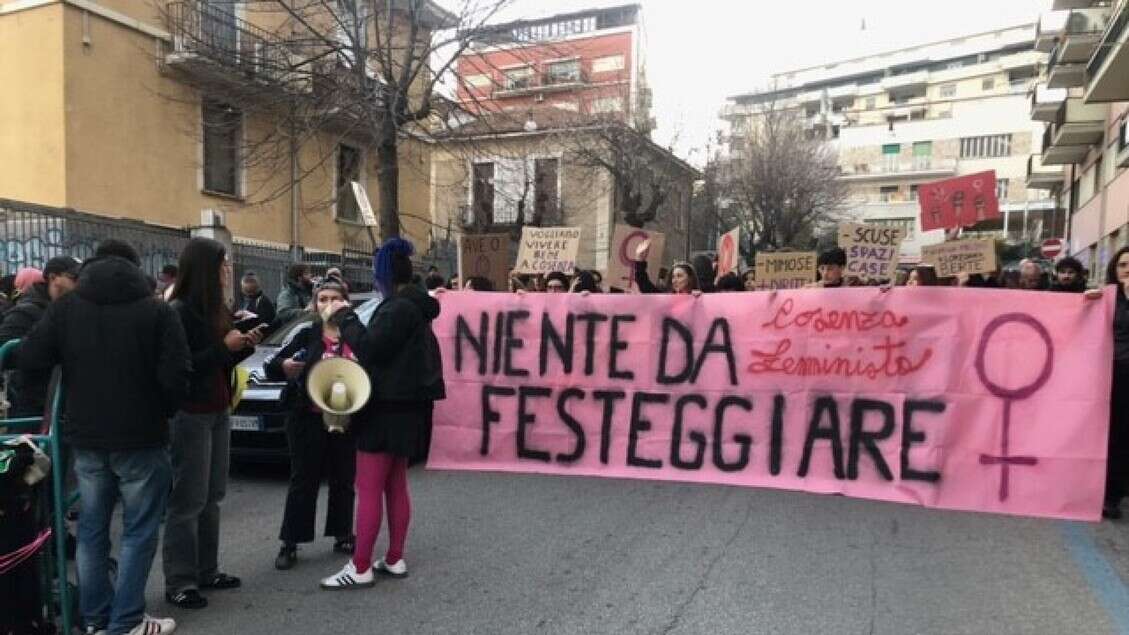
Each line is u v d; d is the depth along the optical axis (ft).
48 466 10.57
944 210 25.50
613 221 96.12
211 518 13.51
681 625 11.78
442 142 57.88
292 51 47.62
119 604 11.33
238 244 50.16
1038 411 16.60
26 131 48.85
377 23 45.16
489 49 57.11
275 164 54.29
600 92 88.79
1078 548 14.85
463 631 11.78
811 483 18.35
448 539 15.93
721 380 19.22
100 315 11.06
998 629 11.50
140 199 52.80
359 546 13.46
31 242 33.83
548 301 20.59
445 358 21.12
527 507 17.97
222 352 12.62
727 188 119.34
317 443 14.92
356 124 48.37
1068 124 77.66
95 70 49.67
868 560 14.26
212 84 56.49
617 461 19.99
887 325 17.74
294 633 11.83
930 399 17.34
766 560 14.34
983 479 16.88
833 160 136.67
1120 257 16.81
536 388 20.59
